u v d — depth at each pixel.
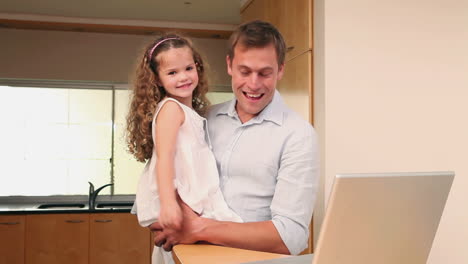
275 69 1.38
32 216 4.00
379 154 2.88
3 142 4.83
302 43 3.08
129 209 4.14
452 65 2.97
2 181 4.80
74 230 4.05
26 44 4.82
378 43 2.89
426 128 2.94
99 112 4.98
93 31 4.88
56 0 4.14
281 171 1.40
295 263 1.04
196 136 1.46
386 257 0.95
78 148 4.93
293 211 1.35
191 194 1.39
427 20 2.95
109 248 4.10
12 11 4.46
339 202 0.84
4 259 3.95
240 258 1.13
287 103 3.39
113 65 4.96
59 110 4.93
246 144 1.47
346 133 2.84
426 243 1.02
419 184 0.94
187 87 1.54
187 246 1.26
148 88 1.54
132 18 4.75
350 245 0.89
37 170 4.86
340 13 2.84
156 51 1.54
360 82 2.86
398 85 2.91
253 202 1.44
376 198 0.88
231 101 1.59
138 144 1.54
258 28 1.36
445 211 2.99
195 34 5.05
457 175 2.97
